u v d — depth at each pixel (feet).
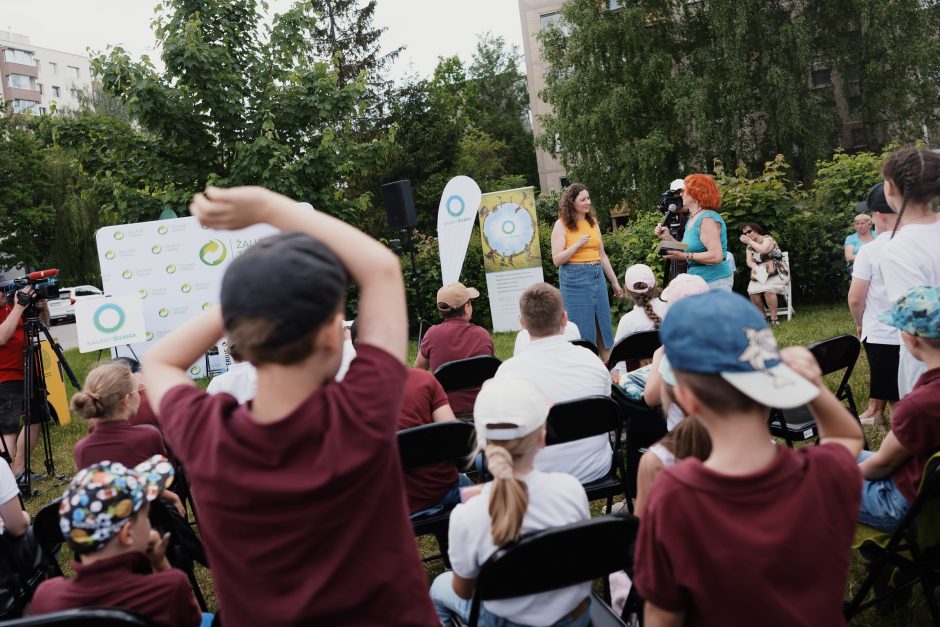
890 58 70.95
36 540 9.73
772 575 4.13
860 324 13.23
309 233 3.92
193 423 3.78
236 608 3.73
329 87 43.62
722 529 4.17
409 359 31.37
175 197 42.06
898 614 8.95
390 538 3.84
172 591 6.45
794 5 74.28
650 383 10.17
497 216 35.86
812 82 81.10
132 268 33.47
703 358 4.19
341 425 3.58
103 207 44.01
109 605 6.31
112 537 6.32
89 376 10.57
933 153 10.05
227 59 41.14
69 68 243.40
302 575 3.61
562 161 83.20
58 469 21.07
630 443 12.29
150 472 6.63
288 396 3.62
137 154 43.75
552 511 6.87
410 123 87.30
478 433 6.84
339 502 3.58
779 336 27.04
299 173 42.75
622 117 75.82
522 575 6.42
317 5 88.99
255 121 42.98
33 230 109.40
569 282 21.99
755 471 4.22
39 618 5.63
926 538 7.70
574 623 6.98
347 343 11.39
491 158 124.67
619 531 6.57
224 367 34.78
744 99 71.15
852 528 4.42
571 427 10.42
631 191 79.51
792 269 33.60
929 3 73.87
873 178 33.63
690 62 78.59
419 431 9.93
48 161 106.52
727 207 33.60
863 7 71.10
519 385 6.79
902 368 10.52
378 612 3.76
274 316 3.41
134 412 10.79
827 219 33.60
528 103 164.55
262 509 3.54
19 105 225.97
